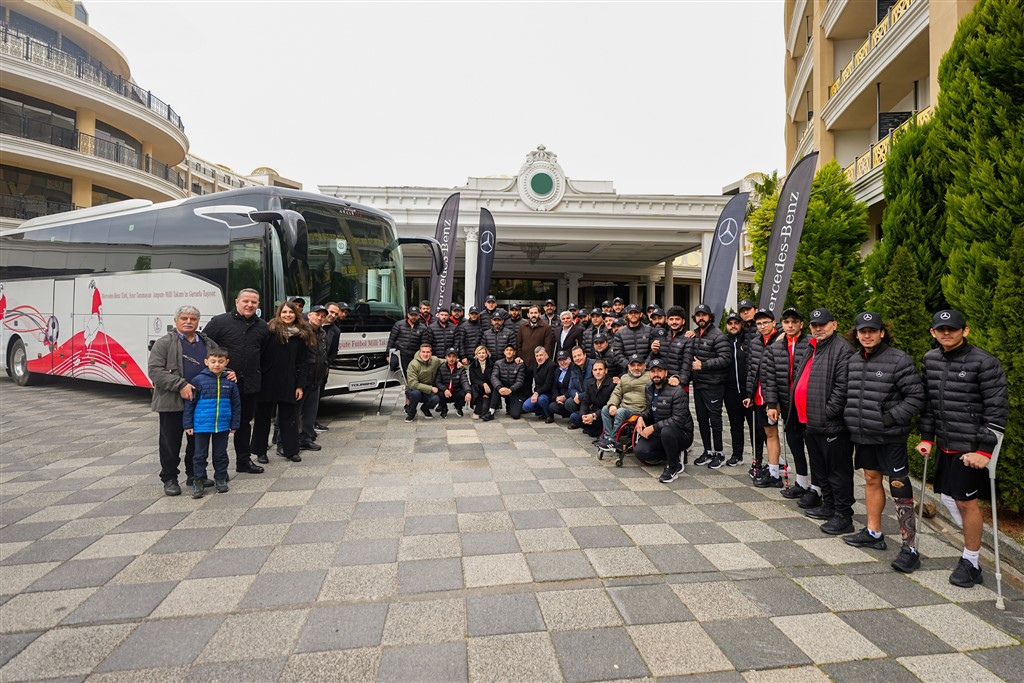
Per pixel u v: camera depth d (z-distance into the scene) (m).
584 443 7.02
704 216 19.47
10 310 12.02
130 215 9.49
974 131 4.71
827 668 2.50
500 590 3.21
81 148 20.92
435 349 9.36
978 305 4.54
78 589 3.20
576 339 9.00
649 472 5.73
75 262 10.40
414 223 19.12
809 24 18.11
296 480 5.36
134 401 10.30
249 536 3.99
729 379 6.03
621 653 2.60
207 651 2.60
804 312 9.58
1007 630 2.83
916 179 5.67
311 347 6.23
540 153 19.25
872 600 3.13
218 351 4.78
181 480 5.37
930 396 3.53
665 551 3.77
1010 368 4.10
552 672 2.46
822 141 15.20
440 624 2.84
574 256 25.72
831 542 3.96
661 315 8.05
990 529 4.04
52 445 6.75
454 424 8.25
